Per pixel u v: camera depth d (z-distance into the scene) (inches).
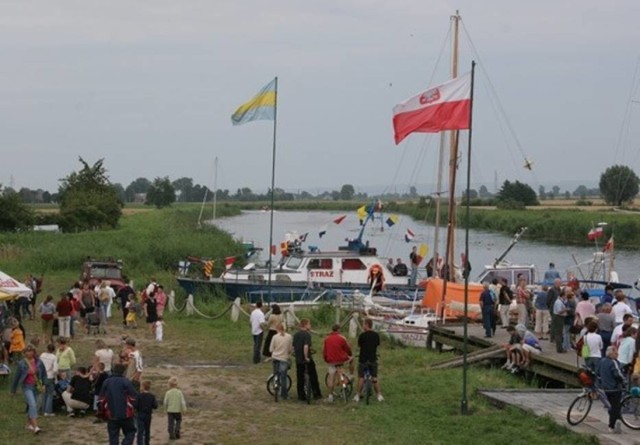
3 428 735.7
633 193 3927.2
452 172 1390.3
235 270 1796.3
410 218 5359.3
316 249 1731.1
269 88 1421.0
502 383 911.7
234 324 1450.5
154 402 661.9
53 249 2381.9
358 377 863.7
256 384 959.0
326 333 1327.5
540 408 751.1
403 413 792.3
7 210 3257.9
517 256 2716.5
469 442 678.5
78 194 3609.7
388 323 1310.3
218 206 7509.8
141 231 3243.1
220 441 701.9
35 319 1494.8
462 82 869.2
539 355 946.7
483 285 1227.2
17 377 732.0
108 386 617.6
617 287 1279.5
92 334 1352.1
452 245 1492.4
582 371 685.9
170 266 2282.2
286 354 872.9
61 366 819.4
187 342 1277.1
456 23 1491.1
